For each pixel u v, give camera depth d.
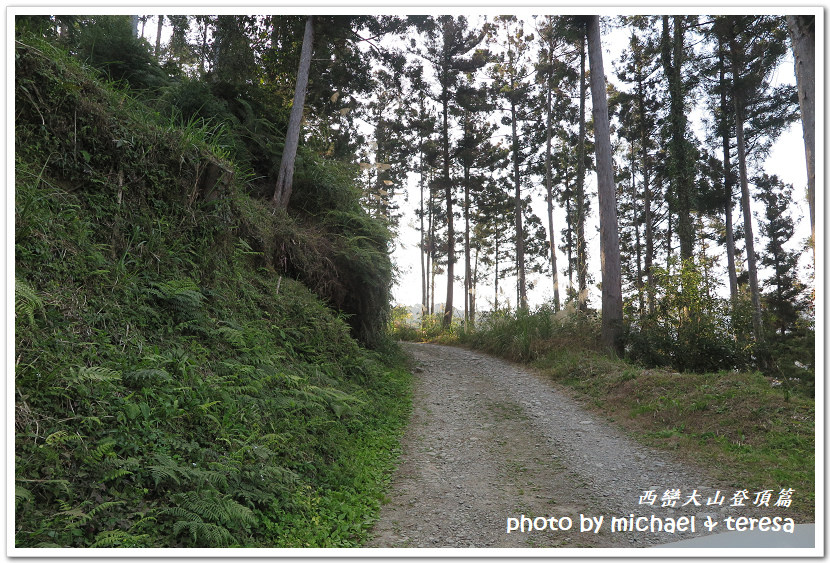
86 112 5.14
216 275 6.55
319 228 10.90
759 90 19.27
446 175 25.66
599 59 13.72
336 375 7.72
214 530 3.19
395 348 12.92
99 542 2.72
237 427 4.41
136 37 9.64
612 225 13.27
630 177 29.92
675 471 5.76
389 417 7.63
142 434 3.60
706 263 13.45
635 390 8.74
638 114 25.27
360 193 12.36
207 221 6.54
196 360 4.95
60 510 2.78
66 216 4.60
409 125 27.17
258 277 7.73
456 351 15.86
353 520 4.28
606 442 6.89
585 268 18.95
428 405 8.80
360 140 19.30
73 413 3.33
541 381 10.71
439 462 6.10
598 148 13.58
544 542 4.09
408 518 4.53
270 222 9.01
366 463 5.68
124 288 4.81
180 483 3.39
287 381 5.85
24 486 2.76
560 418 8.05
